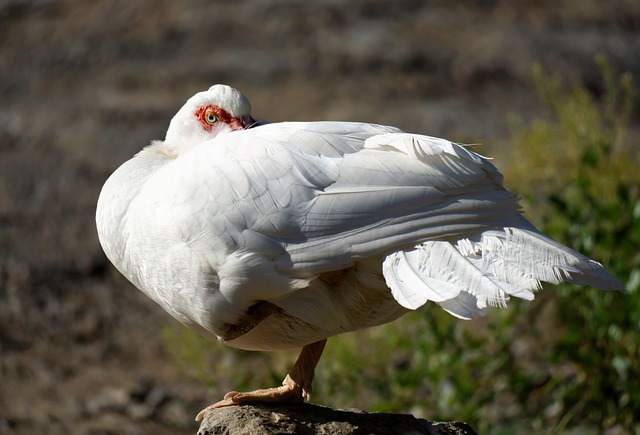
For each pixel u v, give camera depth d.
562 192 10.55
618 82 19.08
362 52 20.66
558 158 11.05
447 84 19.42
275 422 6.03
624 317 9.33
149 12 23.72
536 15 22.61
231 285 5.70
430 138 5.69
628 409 9.39
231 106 6.93
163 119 19.06
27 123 19.69
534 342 10.78
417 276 5.31
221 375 11.72
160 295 6.08
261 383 10.72
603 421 9.52
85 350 13.20
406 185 5.57
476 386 9.90
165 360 12.91
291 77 19.92
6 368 12.60
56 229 16.22
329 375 9.99
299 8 22.86
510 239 5.35
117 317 14.07
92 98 20.33
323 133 5.89
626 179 10.43
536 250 5.26
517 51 20.53
